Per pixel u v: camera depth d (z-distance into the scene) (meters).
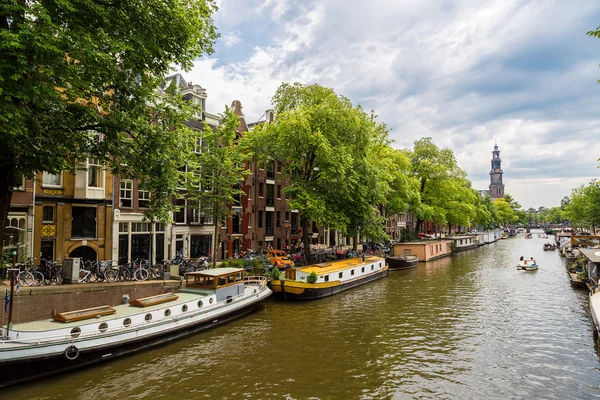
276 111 30.34
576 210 66.38
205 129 23.44
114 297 15.78
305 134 25.88
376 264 31.53
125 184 23.97
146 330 13.70
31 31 9.35
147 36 12.52
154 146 14.17
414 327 17.45
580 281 27.27
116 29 12.00
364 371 12.52
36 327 12.00
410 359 13.66
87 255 21.88
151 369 12.22
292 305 21.41
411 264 38.38
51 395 10.25
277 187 38.28
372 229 30.30
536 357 14.00
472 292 25.75
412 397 10.87
